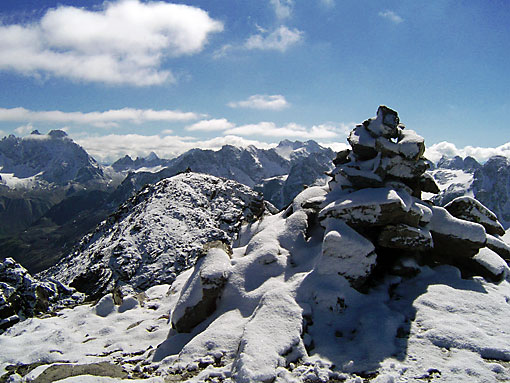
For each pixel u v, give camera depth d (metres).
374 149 15.65
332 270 11.98
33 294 16.52
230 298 12.55
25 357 11.35
